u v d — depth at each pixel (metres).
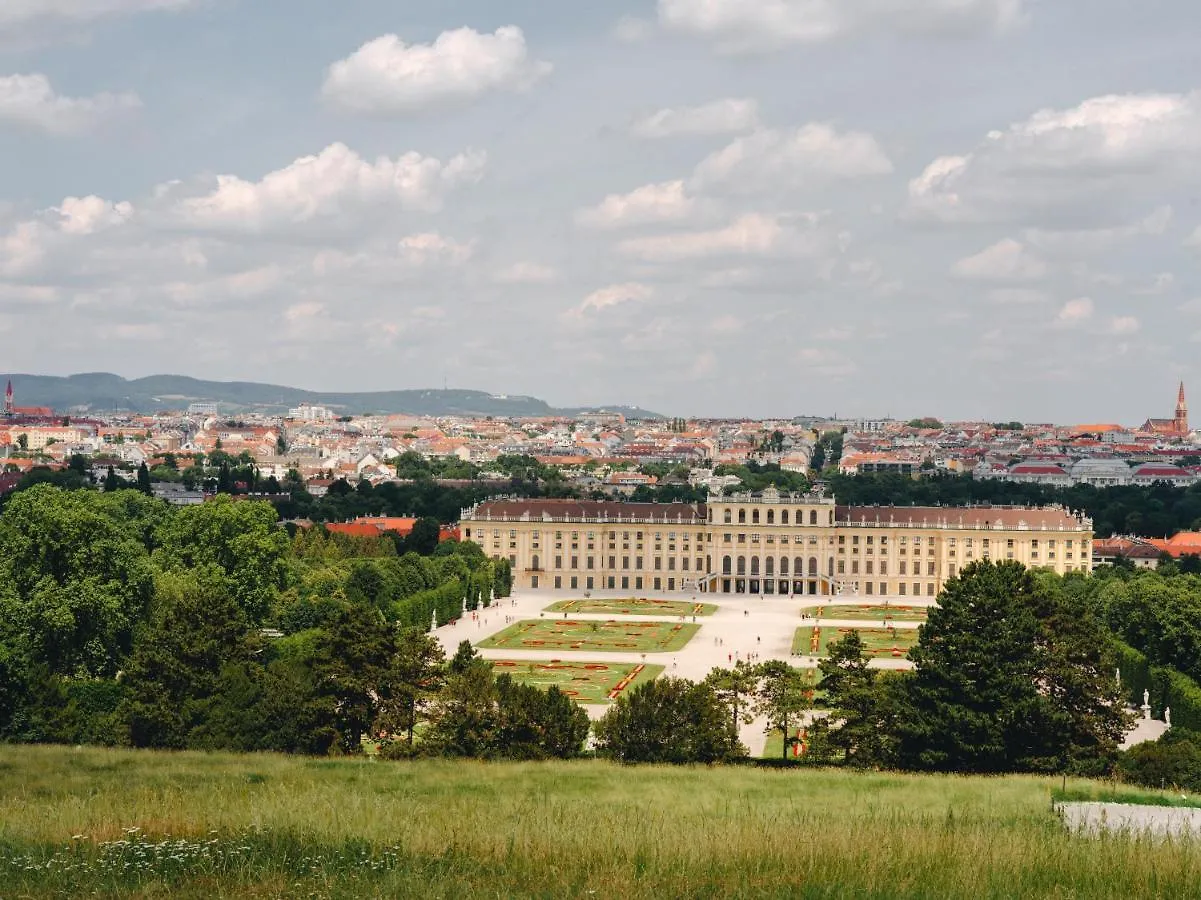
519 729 183.88
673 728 184.50
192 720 186.75
